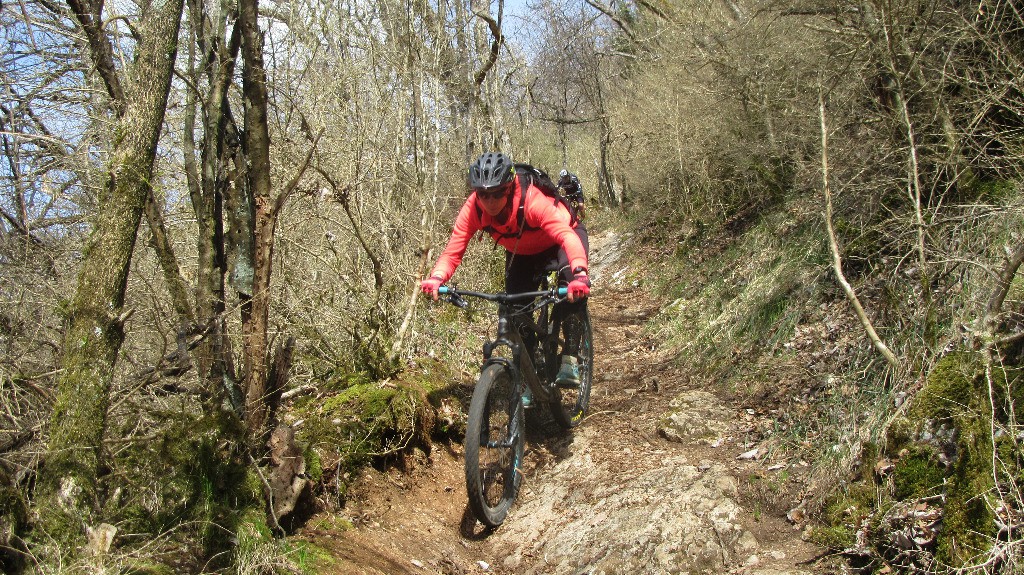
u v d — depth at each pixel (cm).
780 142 695
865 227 482
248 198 304
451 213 739
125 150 242
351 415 375
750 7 719
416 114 606
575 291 367
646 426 459
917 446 286
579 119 1652
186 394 313
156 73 248
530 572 335
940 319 353
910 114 438
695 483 357
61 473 227
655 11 1017
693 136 944
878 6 411
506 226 388
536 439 473
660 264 952
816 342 461
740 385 483
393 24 587
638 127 1156
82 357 234
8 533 209
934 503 270
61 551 217
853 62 482
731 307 587
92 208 372
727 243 780
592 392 557
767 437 396
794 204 635
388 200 552
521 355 387
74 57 372
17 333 318
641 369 599
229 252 321
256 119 288
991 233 359
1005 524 243
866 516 288
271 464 304
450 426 438
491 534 375
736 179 884
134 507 248
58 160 365
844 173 516
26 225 363
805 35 623
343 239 514
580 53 1516
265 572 261
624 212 1373
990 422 262
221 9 297
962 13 420
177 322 318
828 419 376
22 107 362
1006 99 404
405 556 326
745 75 724
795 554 294
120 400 275
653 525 329
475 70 799
